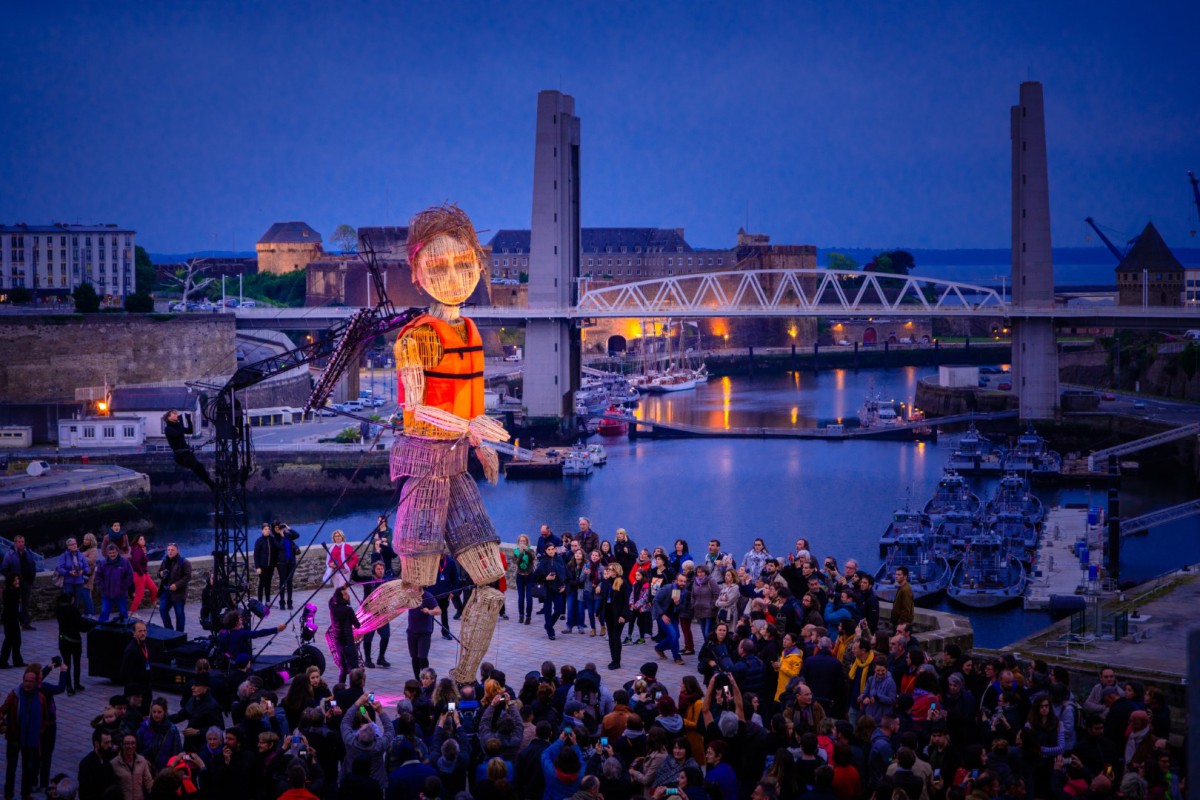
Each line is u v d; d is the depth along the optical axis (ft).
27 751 78.23
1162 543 435.12
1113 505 384.88
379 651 105.19
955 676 77.25
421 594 83.71
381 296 101.65
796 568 105.60
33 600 120.37
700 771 64.13
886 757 69.92
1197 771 31.78
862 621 87.56
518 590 118.52
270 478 589.32
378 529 114.11
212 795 67.56
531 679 78.07
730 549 507.30
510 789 61.98
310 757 68.08
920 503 582.35
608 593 103.45
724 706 76.02
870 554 492.95
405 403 78.95
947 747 74.13
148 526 524.93
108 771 68.03
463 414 79.77
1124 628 153.79
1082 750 73.36
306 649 96.12
